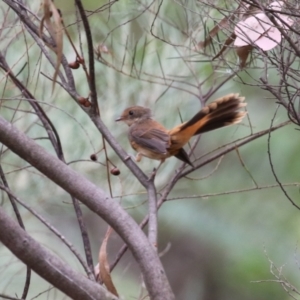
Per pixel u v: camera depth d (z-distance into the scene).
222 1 8.03
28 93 6.79
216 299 16.11
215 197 15.20
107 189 10.71
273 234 14.91
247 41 6.80
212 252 16.00
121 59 10.20
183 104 11.03
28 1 8.42
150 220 6.67
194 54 9.20
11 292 10.38
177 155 8.22
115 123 11.02
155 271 5.51
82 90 10.83
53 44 7.05
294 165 13.67
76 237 13.76
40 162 5.64
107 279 6.22
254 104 13.49
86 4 10.05
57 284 5.08
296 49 6.11
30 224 12.05
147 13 9.49
